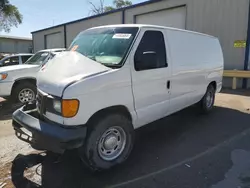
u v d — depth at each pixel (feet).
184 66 14.84
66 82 9.21
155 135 15.11
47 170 10.68
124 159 10.99
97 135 9.73
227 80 37.19
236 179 9.93
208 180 9.86
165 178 10.01
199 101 18.75
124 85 10.51
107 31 12.55
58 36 78.13
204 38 18.28
